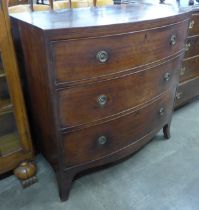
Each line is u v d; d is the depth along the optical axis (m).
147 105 1.29
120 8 1.40
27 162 1.33
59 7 1.56
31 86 1.18
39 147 1.46
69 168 1.18
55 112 0.99
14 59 1.08
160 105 1.41
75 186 1.35
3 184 1.37
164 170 1.47
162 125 1.55
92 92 1.02
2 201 1.26
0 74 1.08
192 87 2.03
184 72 1.88
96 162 1.24
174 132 1.82
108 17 1.08
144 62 1.12
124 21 0.98
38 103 1.17
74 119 1.05
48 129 1.16
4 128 1.26
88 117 1.08
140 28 1.01
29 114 1.38
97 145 1.19
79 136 1.11
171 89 1.46
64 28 0.85
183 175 1.44
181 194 1.31
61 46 0.87
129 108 1.19
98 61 0.97
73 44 0.88
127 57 1.04
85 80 0.98
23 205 1.24
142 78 1.16
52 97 0.96
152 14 1.17
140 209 1.22
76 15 1.14
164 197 1.29
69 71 0.93
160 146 1.67
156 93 1.31
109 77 1.03
